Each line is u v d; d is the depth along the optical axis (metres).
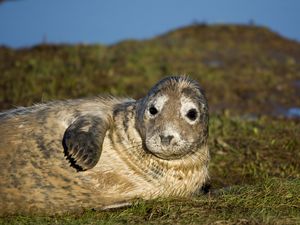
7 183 11.52
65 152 11.60
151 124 11.46
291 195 11.79
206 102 12.02
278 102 28.66
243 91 29.94
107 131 12.01
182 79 11.96
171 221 10.43
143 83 28.14
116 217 10.79
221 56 37.25
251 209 11.08
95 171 11.47
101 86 26.47
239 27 44.41
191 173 12.03
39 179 11.51
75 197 11.53
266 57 38.09
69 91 24.81
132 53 34.53
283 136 18.05
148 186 11.69
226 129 18.95
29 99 22.94
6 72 27.28
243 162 16.41
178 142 11.27
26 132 11.94
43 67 28.08
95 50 34.03
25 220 11.00
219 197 11.80
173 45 38.72
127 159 11.65
